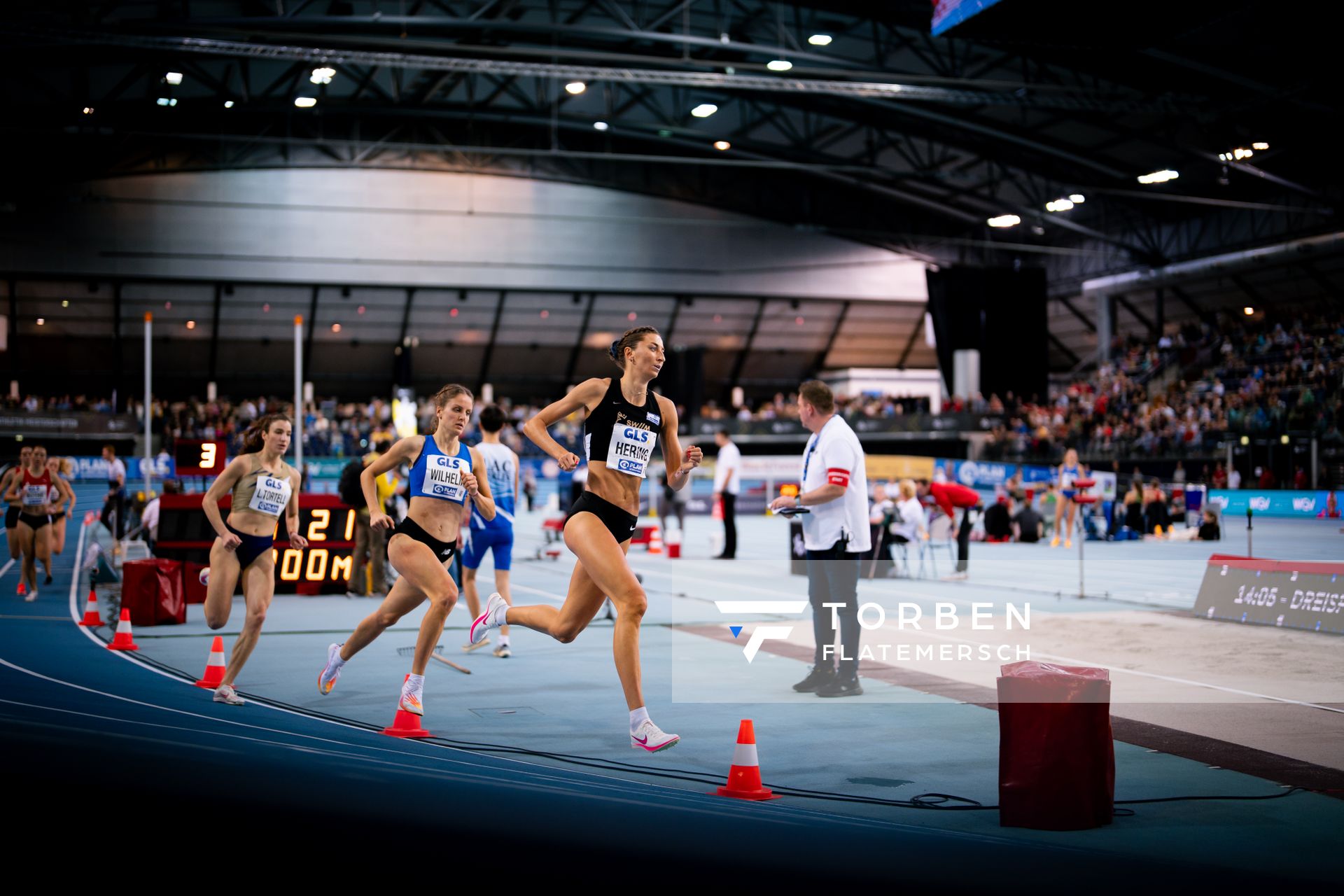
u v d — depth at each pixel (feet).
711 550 63.41
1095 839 12.53
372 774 12.09
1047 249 139.64
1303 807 14.06
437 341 150.92
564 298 148.25
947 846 11.00
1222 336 133.90
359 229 137.69
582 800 11.96
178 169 131.34
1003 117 110.52
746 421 132.98
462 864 8.94
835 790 14.82
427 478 19.66
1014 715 13.21
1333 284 124.26
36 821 8.94
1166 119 104.83
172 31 81.51
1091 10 46.80
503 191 142.20
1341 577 29.91
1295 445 105.91
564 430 134.51
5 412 116.98
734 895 8.69
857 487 21.97
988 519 73.92
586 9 96.22
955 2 49.37
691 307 153.69
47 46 82.07
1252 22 74.18
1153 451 116.88
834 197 152.46
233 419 129.70
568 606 17.10
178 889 7.84
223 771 11.14
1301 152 102.06
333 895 7.97
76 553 60.95
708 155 138.31
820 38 87.30
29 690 19.13
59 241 129.18
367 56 79.25
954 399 137.59
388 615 19.67
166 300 136.46
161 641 29.78
